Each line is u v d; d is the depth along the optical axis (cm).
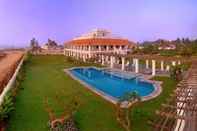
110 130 1401
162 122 1252
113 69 4497
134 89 2862
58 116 1597
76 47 7388
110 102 2017
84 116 1650
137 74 3762
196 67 2941
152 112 1688
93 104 1953
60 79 3291
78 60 6050
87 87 2697
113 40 6744
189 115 1261
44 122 1532
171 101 1462
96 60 5741
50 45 12481
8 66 4272
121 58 4719
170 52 5603
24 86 2723
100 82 3372
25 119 1587
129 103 1820
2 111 1494
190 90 1636
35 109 1809
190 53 5122
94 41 6450
